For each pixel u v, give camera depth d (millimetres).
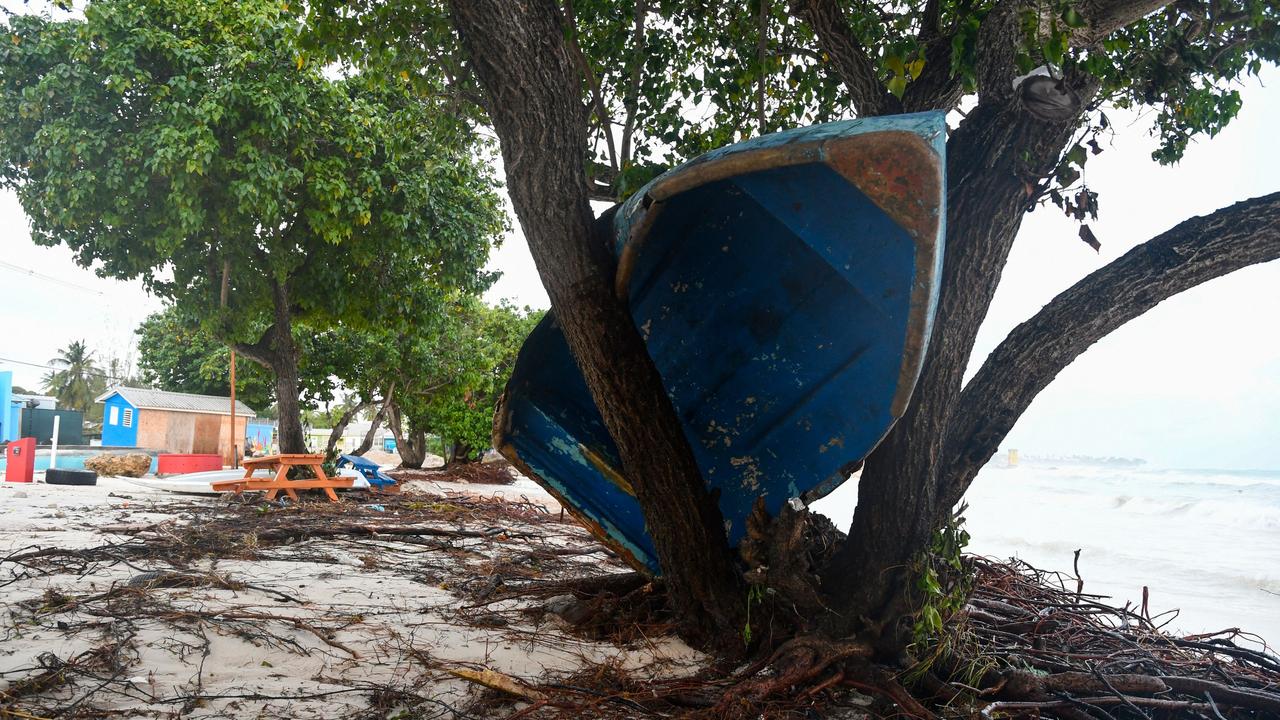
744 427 4707
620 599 4875
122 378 68688
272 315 15984
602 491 5008
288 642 4008
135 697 3162
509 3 3410
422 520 10109
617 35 6484
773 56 6520
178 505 10617
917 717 3385
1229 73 5184
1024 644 4379
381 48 5855
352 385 20719
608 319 3877
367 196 13461
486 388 25141
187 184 12203
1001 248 3820
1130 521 20234
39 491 11984
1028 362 3930
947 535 3873
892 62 4074
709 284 4355
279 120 12195
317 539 8094
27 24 12391
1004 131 3760
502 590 5586
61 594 4730
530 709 3195
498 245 17469
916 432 3889
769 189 3572
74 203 12031
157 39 12039
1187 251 3746
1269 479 47438
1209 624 7879
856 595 3900
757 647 4027
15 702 3020
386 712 3158
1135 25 5559
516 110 3566
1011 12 3867
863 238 3576
